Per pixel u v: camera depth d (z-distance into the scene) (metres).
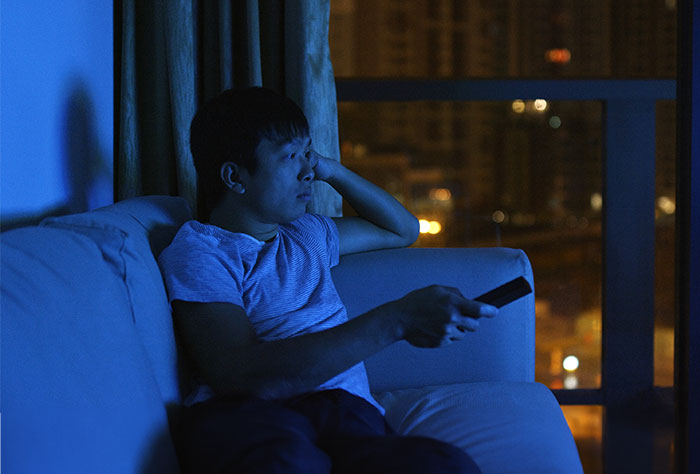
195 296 1.05
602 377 2.15
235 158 1.18
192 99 1.70
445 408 1.27
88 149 1.49
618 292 2.10
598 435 2.16
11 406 0.59
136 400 0.80
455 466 0.82
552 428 1.17
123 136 1.71
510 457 1.06
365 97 2.06
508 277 1.46
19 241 0.78
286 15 1.74
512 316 1.46
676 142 1.66
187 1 1.67
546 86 2.05
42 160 1.20
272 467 0.80
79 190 1.43
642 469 2.12
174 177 1.76
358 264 1.46
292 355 0.94
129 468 0.72
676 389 1.69
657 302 2.09
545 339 2.23
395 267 1.46
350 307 1.45
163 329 1.00
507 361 1.45
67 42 1.34
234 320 1.04
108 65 1.67
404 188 2.21
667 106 2.04
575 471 1.04
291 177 1.19
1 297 0.67
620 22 2.06
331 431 0.98
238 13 1.77
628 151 2.06
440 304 0.91
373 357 1.45
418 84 2.05
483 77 2.06
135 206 1.24
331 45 2.00
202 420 0.92
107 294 0.86
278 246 1.23
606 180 2.08
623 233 2.09
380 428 1.06
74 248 0.87
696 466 1.63
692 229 1.61
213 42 1.76
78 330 0.75
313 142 1.74
